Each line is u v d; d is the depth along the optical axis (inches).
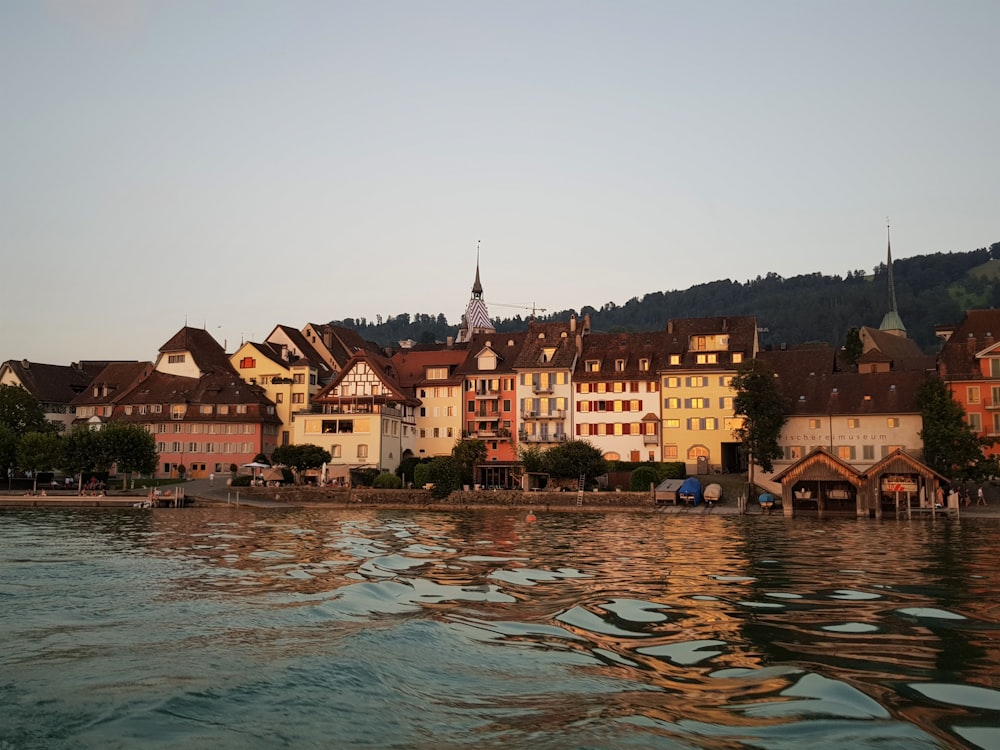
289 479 4151.1
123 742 451.2
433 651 627.8
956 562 1294.3
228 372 5216.5
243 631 718.5
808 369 4195.4
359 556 1373.0
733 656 609.0
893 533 2032.5
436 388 4736.7
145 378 5152.6
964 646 637.9
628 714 472.7
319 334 5502.0
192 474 4712.1
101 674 583.2
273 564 1254.3
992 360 3545.8
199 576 1111.0
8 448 3946.9
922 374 3811.5
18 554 1437.0
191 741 450.0
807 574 1122.7
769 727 445.7
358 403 4589.1
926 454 3307.1
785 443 3855.8
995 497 3196.4
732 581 1041.5
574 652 624.1
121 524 2316.7
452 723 467.2
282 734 456.1
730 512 3053.6
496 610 808.9
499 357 4751.5
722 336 4252.0
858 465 3740.2
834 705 482.6
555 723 461.1
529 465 3789.4
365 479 4082.2
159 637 703.7
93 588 1003.9
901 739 425.7
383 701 508.4
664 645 646.5
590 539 1802.4
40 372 5487.2
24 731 469.7
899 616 772.0
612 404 4384.8
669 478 3757.4
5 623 780.0
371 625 730.8
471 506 3459.6
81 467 3791.8
